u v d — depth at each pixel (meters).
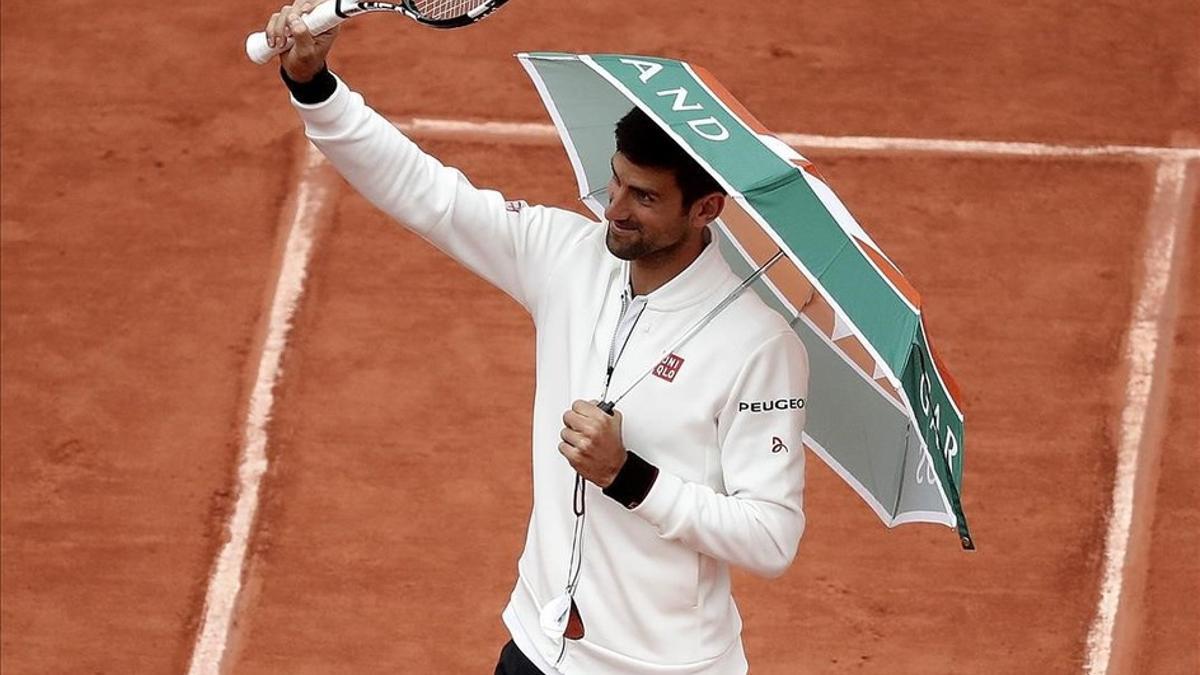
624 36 31.78
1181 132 29.62
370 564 23.20
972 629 22.19
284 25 13.23
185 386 25.86
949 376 13.62
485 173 29.09
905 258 27.27
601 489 13.13
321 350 26.19
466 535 23.50
